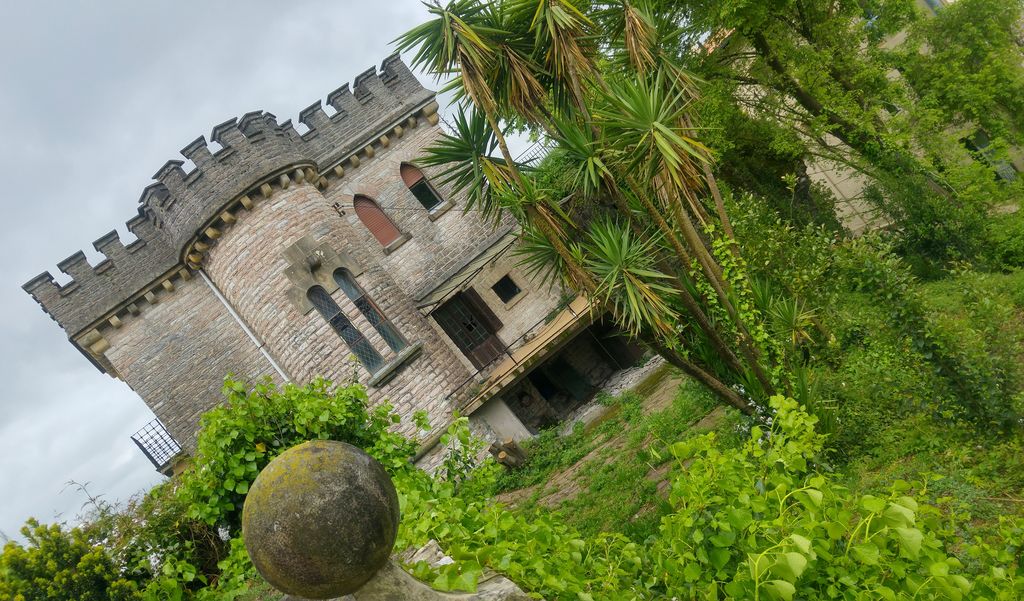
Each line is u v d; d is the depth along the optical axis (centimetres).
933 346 655
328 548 212
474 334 2061
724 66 1555
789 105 1738
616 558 342
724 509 297
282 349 1712
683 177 688
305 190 1811
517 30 698
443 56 676
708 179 777
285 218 1734
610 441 1434
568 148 694
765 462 340
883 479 634
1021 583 277
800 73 1426
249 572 501
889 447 688
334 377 1670
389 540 228
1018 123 1600
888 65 1555
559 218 722
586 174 670
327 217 1809
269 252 1711
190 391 1759
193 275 1814
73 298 1736
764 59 1497
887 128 1516
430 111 2114
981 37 1534
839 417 736
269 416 623
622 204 720
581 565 328
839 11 1488
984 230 1355
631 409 1542
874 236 759
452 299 2066
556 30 659
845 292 991
